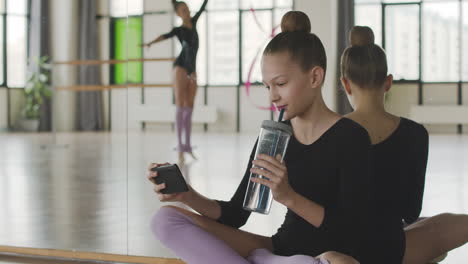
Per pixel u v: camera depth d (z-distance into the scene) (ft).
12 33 34.14
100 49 35.37
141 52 31.30
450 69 26.50
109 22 35.19
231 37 32.86
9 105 34.19
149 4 30.66
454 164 15.87
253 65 32.73
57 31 35.24
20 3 34.35
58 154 20.39
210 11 32.91
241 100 33.09
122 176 13.92
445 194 11.12
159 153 19.56
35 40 34.73
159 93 32.68
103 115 35.42
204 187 12.21
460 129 26.45
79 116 35.58
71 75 35.27
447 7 26.43
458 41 26.37
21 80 34.55
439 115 25.93
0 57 33.83
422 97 26.14
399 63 25.17
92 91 35.50
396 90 25.09
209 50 33.30
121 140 26.55
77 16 35.37
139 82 32.96
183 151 17.51
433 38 26.17
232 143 24.00
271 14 31.73
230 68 33.14
